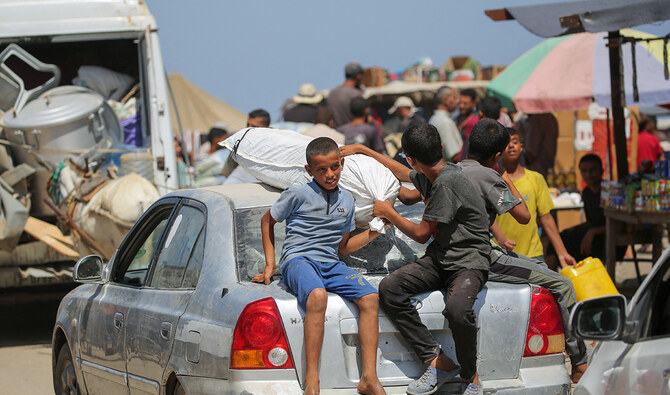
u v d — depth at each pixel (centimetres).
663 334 998
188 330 1259
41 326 2939
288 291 1204
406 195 1421
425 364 1205
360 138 3262
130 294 1502
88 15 2897
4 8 2867
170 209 1532
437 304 1217
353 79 3978
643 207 2555
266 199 1395
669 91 3275
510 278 1284
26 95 2928
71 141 2734
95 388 1605
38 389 2106
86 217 2369
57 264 2661
